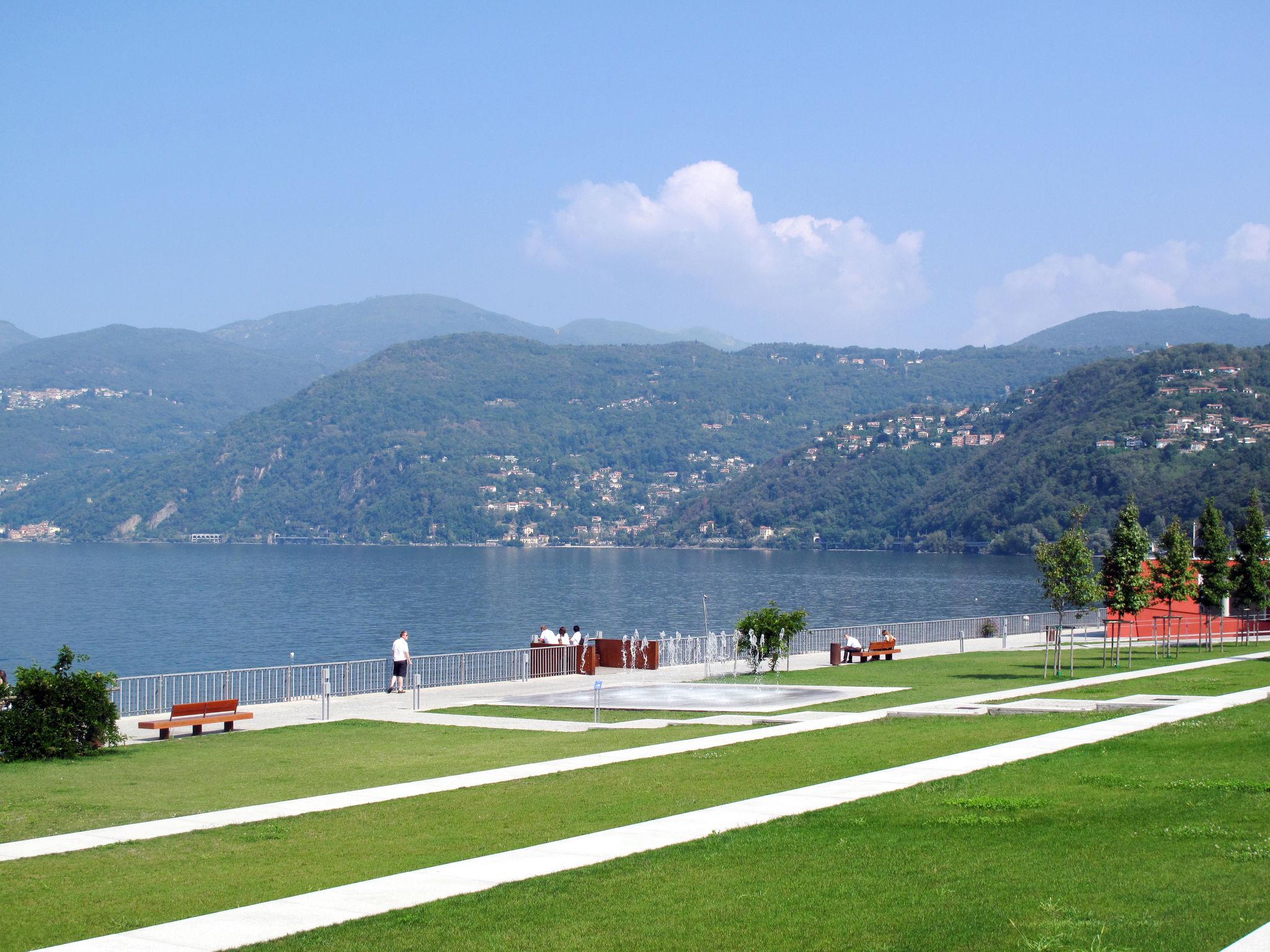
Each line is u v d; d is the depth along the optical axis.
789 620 39.34
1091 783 16.62
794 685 35.88
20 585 155.00
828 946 9.93
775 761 19.81
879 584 159.12
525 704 31.83
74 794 18.67
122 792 18.84
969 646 52.94
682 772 19.11
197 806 17.48
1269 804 14.62
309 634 90.75
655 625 95.50
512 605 120.88
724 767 19.38
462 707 31.36
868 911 10.84
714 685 36.03
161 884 12.64
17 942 10.59
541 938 10.38
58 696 22.98
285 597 132.38
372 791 18.25
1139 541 41.22
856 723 25.28
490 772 19.94
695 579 174.38
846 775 18.16
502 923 10.82
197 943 10.40
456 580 171.75
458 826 15.38
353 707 31.52
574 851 13.53
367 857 13.77
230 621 103.06
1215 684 31.70
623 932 10.47
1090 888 11.24
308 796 18.22
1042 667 41.19
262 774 20.59
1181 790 15.78
